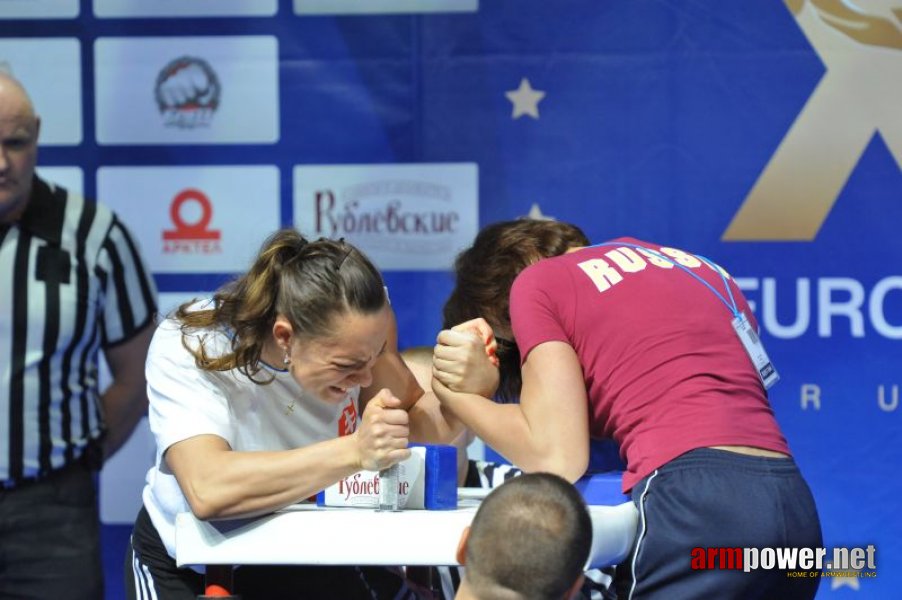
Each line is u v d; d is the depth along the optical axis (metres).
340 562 5.93
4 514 9.31
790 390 10.94
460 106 11.05
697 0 10.88
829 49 10.81
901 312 10.84
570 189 11.01
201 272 11.16
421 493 6.44
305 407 6.91
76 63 11.10
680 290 7.04
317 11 11.04
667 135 10.95
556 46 10.98
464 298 7.82
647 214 10.97
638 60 10.95
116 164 11.14
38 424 9.39
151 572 7.24
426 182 11.08
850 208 10.86
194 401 6.48
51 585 9.41
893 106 10.78
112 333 10.12
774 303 10.92
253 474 6.05
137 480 11.27
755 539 6.33
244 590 7.24
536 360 6.82
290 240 6.57
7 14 11.10
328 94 11.08
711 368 6.78
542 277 7.07
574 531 5.20
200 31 11.09
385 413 6.06
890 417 10.90
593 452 7.86
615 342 6.86
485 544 5.20
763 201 10.91
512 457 6.81
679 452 6.53
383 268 11.12
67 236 9.73
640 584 6.49
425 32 11.03
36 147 9.67
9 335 9.38
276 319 6.39
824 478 10.93
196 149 11.12
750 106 10.88
